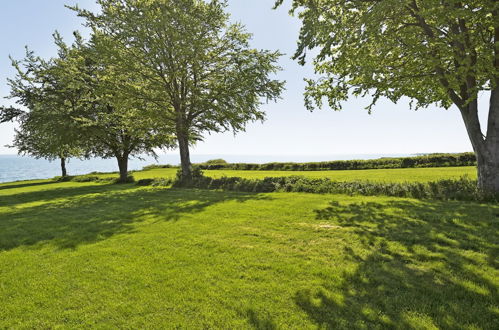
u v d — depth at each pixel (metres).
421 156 26.62
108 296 4.07
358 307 3.56
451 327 3.09
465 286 3.91
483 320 3.18
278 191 13.98
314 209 9.21
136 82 20.27
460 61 8.12
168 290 4.18
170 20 17.17
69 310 3.76
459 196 9.48
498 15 8.24
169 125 20.11
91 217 9.71
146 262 5.27
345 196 11.58
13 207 13.41
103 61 17.75
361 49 10.30
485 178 9.73
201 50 18.22
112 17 17.55
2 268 5.27
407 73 10.90
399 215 7.81
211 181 17.41
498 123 9.52
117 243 6.52
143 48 17.59
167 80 19.58
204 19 17.97
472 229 6.21
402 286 4.02
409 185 11.27
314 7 10.80
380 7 8.33
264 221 8.02
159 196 14.30
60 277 4.77
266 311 3.56
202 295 4.00
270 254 5.47
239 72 18.59
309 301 3.75
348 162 29.64
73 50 20.89
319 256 5.28
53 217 10.04
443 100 13.44
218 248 5.89
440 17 7.71
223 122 19.80
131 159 28.77
